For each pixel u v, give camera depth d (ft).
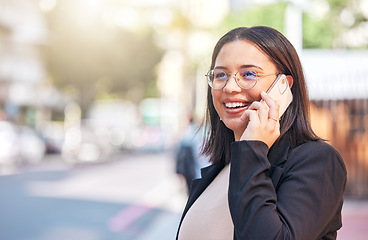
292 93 5.78
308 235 4.83
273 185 5.15
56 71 122.31
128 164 80.23
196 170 27.14
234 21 57.88
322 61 36.60
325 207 4.96
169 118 133.28
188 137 27.50
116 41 122.72
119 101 170.50
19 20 111.04
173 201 40.29
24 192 46.11
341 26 59.00
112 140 102.53
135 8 131.13
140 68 127.34
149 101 139.85
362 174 35.35
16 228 30.01
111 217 33.83
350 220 27.84
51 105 137.18
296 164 5.19
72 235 28.25
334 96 35.53
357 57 36.78
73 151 82.12
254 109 5.44
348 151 35.47
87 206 38.40
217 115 6.98
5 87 117.70
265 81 5.60
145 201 40.70
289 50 5.74
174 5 132.26
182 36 126.82
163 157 98.68
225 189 5.85
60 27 119.65
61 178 58.39
